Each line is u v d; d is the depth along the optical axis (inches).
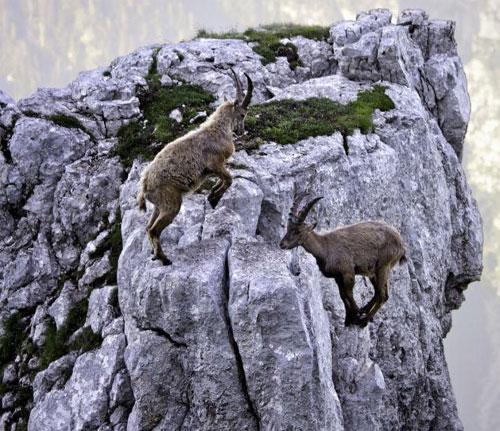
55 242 2498.8
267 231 2193.7
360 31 3073.3
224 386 1734.7
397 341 2498.8
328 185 2348.7
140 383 1784.0
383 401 2442.2
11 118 2635.3
